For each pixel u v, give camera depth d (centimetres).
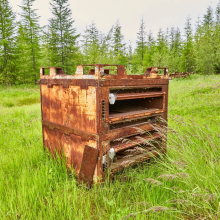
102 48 870
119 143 304
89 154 276
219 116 579
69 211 225
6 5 2931
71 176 317
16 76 3012
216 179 254
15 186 284
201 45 2280
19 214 224
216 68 2280
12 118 703
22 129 556
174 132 329
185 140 334
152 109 356
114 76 269
